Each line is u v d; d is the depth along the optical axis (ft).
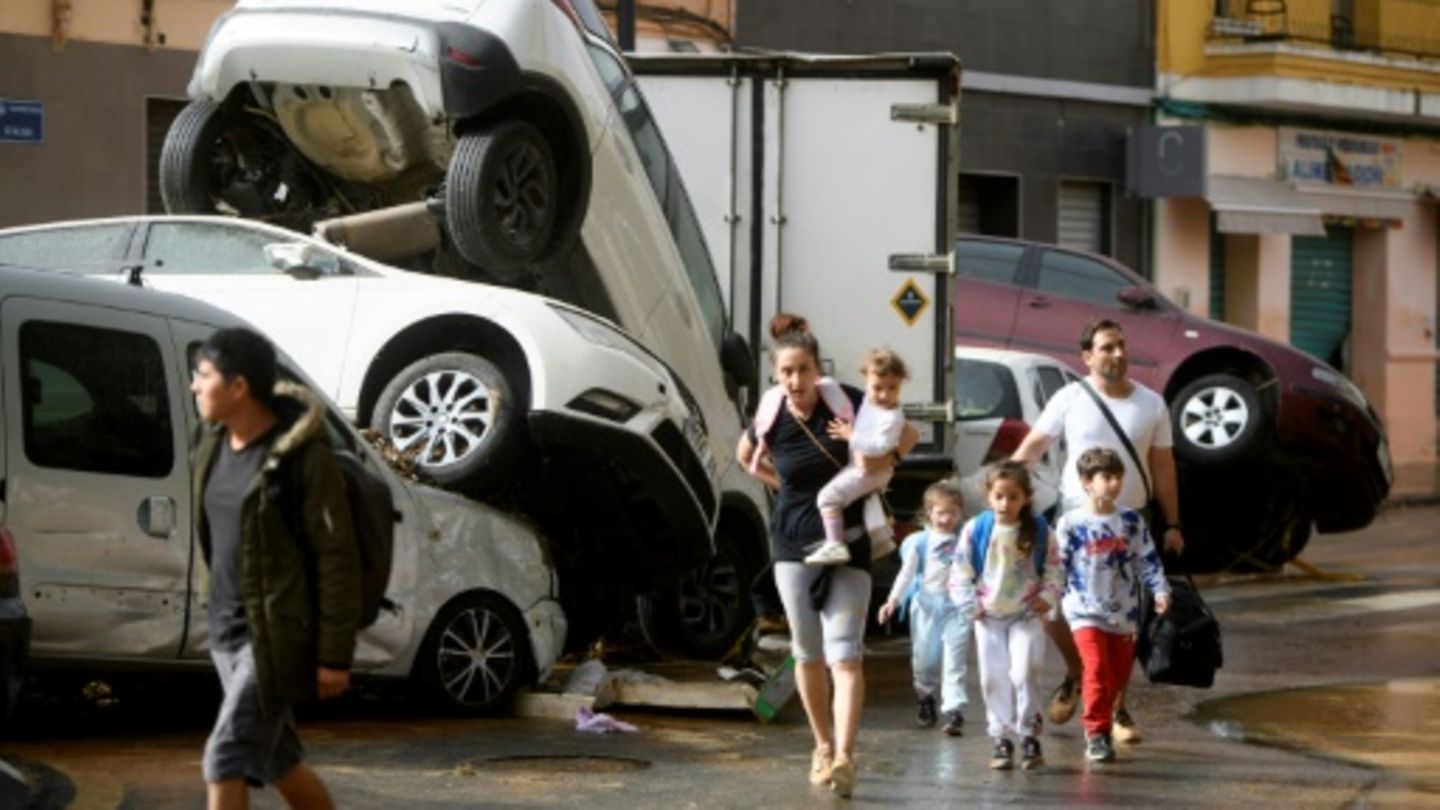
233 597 44.14
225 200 89.10
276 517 43.34
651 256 92.12
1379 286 231.91
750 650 92.58
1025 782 65.62
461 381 77.25
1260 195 213.46
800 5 176.04
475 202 82.89
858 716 62.34
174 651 65.05
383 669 70.95
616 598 86.79
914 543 75.77
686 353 94.22
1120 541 68.64
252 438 44.14
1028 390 114.52
